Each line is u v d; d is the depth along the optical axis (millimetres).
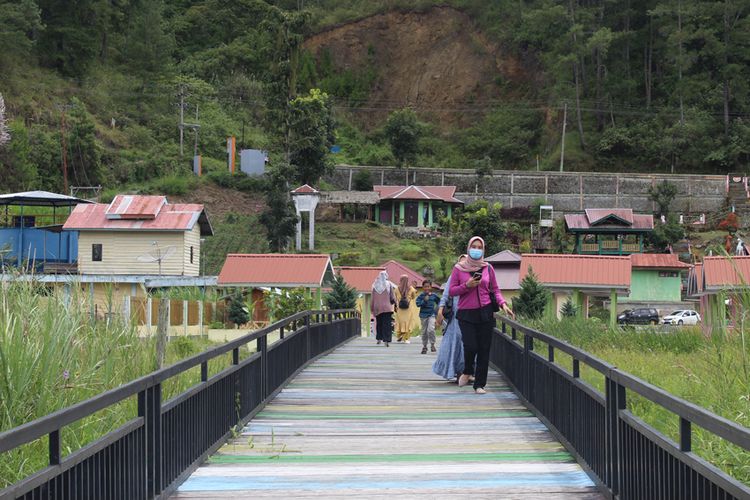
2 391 6219
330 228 76500
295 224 67125
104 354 8289
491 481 6863
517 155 108375
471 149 111312
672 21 97188
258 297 35406
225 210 76812
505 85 120312
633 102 104062
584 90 106688
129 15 110750
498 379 12977
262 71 117562
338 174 87688
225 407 8391
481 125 114750
